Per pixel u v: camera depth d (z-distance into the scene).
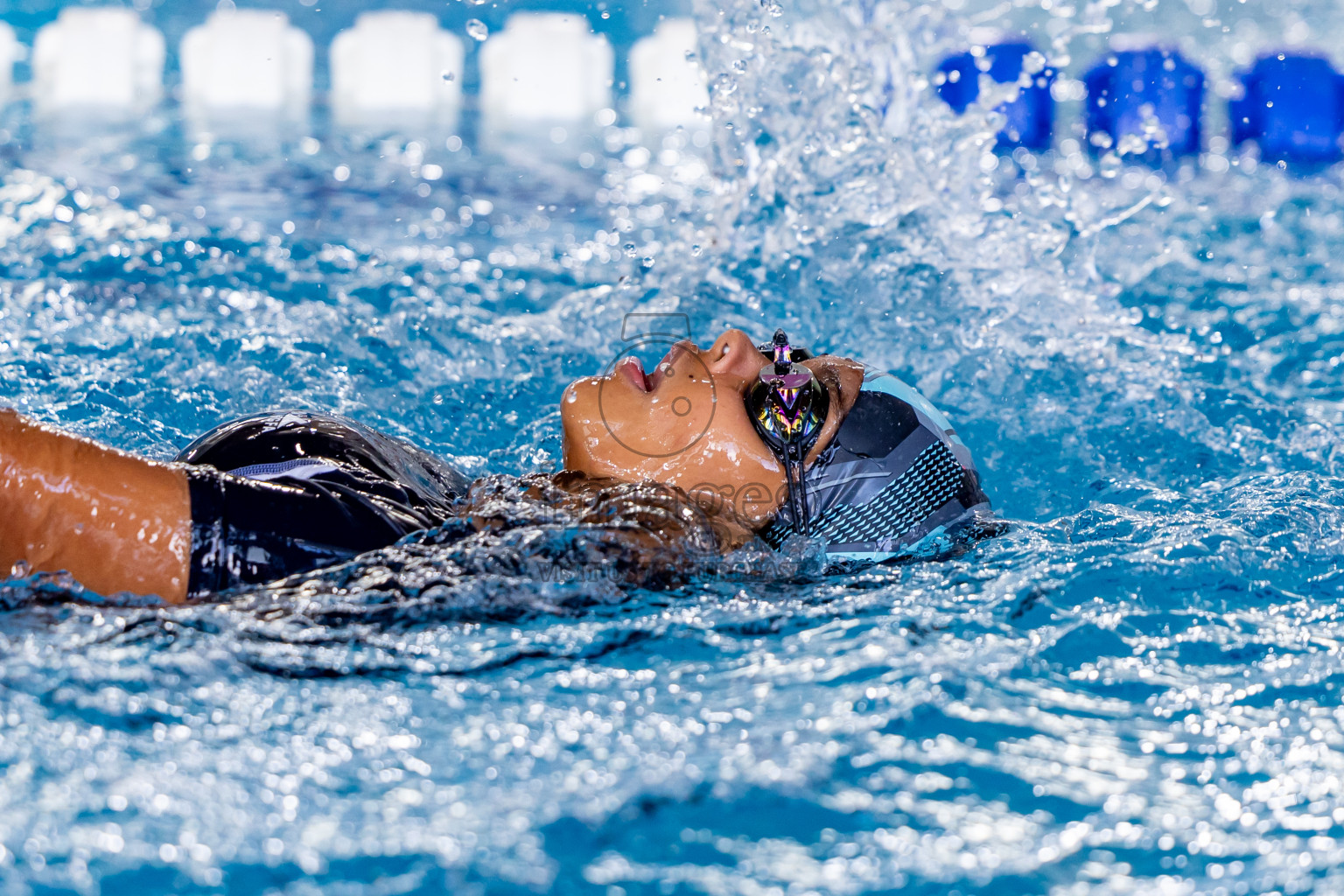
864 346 13.03
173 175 24.47
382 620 6.83
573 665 6.53
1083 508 9.68
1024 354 12.90
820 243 14.44
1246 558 8.07
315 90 39.91
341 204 22.77
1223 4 46.53
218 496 7.09
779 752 5.61
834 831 5.05
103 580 6.82
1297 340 15.45
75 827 4.86
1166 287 17.98
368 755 5.52
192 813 4.99
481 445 11.54
